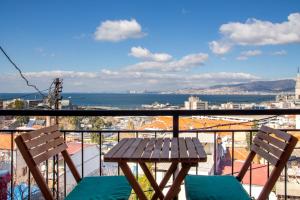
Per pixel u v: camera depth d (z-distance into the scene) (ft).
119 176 9.35
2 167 14.97
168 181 8.49
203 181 8.68
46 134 8.08
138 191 7.09
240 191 7.90
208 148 12.32
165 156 7.04
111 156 7.12
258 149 8.45
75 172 9.16
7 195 9.12
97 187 8.43
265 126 8.55
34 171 6.92
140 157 7.00
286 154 6.95
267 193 7.04
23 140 6.93
